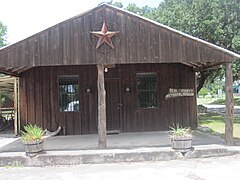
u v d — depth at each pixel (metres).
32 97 12.49
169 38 8.71
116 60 8.60
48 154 7.92
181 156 8.05
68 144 9.89
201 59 8.71
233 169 6.90
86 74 12.50
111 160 7.94
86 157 7.91
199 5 18.91
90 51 8.59
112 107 12.58
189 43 8.71
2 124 15.41
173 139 8.12
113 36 8.62
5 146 9.95
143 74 12.73
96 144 9.72
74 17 8.57
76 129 12.42
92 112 12.46
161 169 7.09
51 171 7.27
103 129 8.56
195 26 18.73
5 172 7.29
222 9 18.67
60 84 12.51
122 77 12.63
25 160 7.86
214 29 18.36
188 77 12.93
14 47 8.48
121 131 12.50
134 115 12.62
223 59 8.76
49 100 12.47
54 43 8.55
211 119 17.98
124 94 12.62
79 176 6.75
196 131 12.37
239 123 15.36
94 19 8.64
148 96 12.73
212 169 6.94
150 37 8.68
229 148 8.29
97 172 7.04
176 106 12.83
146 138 10.72
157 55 8.67
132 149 8.34
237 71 18.92
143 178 6.42
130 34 8.66
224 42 18.67
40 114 12.46
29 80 12.52
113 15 8.66
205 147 8.34
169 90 12.80
